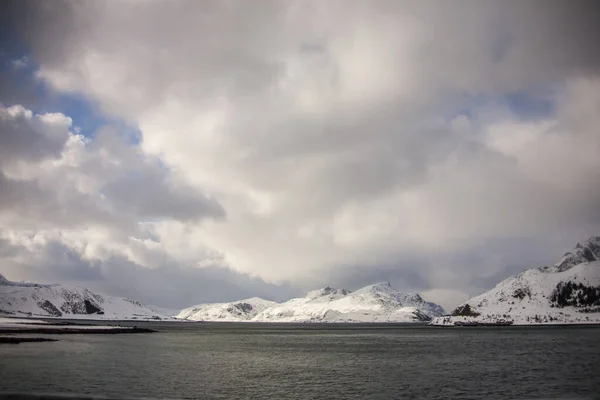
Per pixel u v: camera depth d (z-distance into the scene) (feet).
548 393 169.78
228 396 169.78
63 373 209.87
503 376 212.02
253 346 442.50
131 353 320.50
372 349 394.52
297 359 306.14
